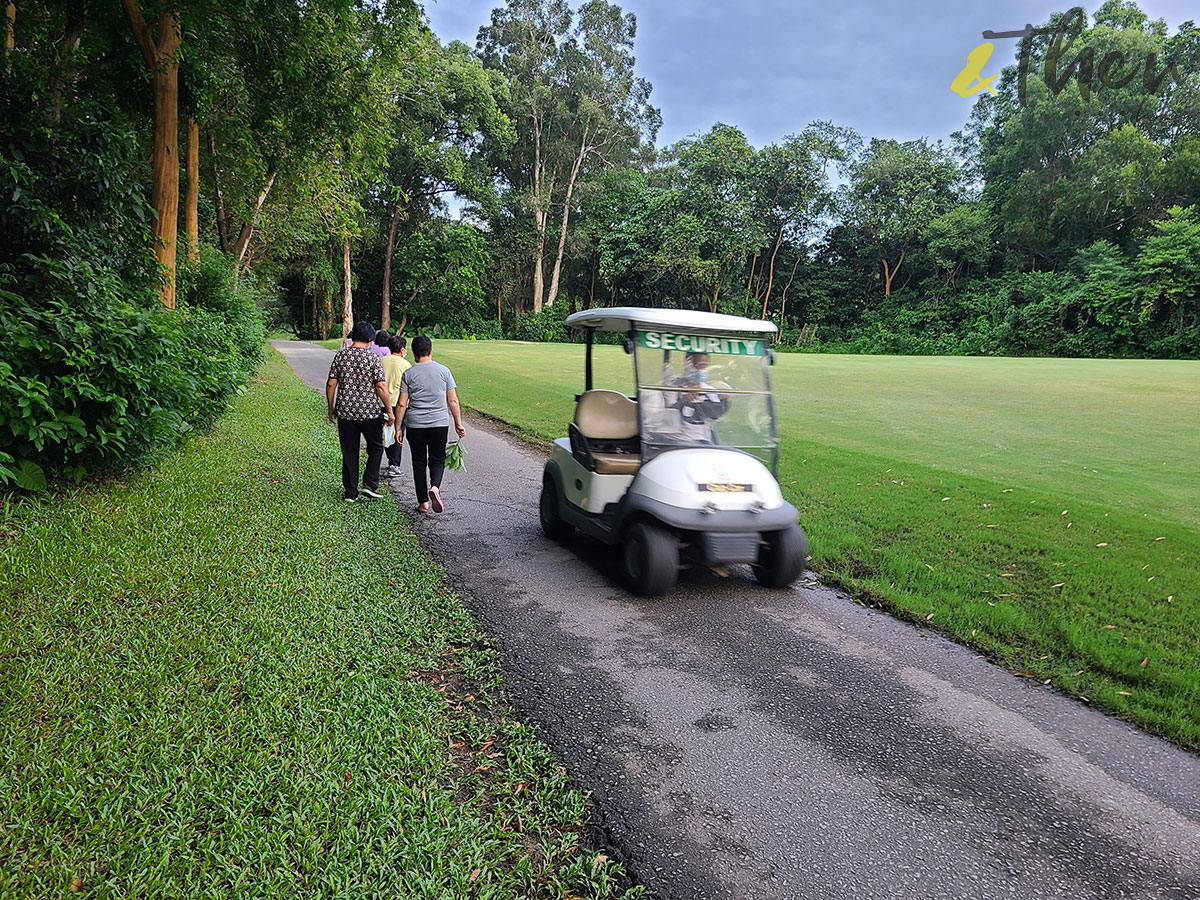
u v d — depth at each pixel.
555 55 52.38
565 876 2.38
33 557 4.22
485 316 58.59
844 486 7.93
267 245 28.30
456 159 43.72
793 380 20.27
